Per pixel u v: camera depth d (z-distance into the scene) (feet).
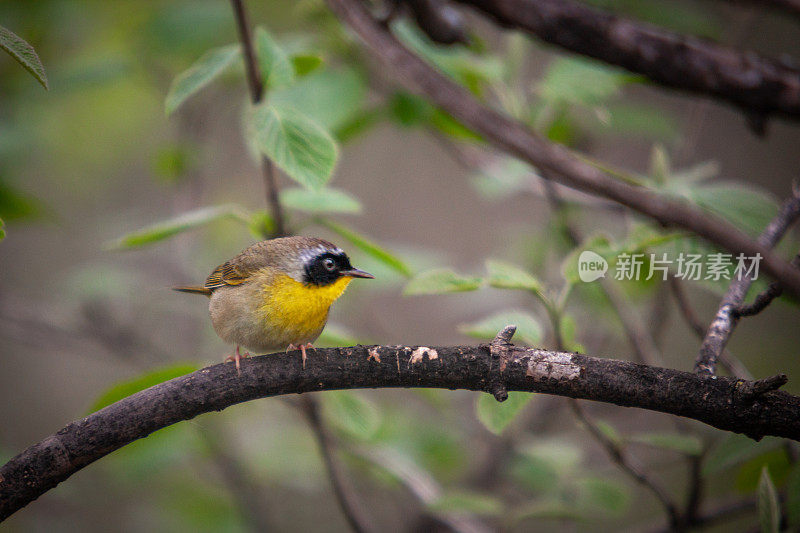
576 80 28.43
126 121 51.24
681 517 26.81
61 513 44.34
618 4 32.99
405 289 20.85
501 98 30.83
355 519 29.55
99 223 53.83
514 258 46.34
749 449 22.18
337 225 26.37
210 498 43.98
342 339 26.61
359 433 27.30
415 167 65.21
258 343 26.30
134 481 36.19
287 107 20.92
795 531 20.27
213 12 39.01
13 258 58.08
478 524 41.34
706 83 19.79
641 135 40.22
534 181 35.47
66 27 42.42
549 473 35.91
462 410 47.34
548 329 37.11
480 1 20.71
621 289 33.71
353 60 32.89
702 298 47.96
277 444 44.65
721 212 24.82
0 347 61.26
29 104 40.73
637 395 17.06
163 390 18.62
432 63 29.55
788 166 56.90
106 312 44.09
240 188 55.47
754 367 51.78
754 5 21.22
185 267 45.32
